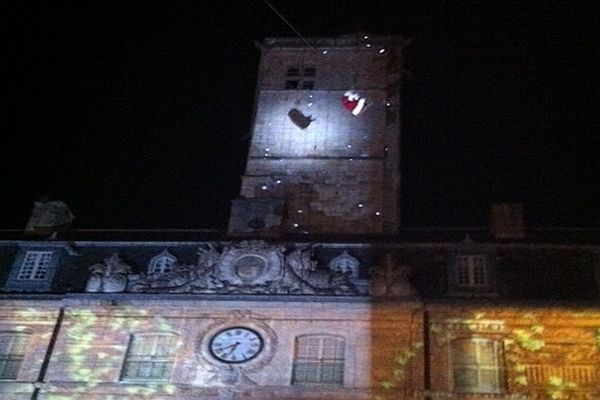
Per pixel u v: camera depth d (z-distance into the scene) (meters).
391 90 45.00
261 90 45.59
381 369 31.77
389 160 42.50
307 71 46.31
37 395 32.28
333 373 32.12
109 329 33.97
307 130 43.91
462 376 31.61
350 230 40.44
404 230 38.91
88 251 37.03
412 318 32.91
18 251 37.09
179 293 34.25
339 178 42.16
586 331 32.16
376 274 34.00
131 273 35.47
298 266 34.69
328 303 33.38
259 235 37.72
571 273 33.97
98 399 32.00
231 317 33.69
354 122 44.00
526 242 35.16
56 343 33.69
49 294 34.97
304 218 41.03
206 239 37.50
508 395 30.70
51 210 40.69
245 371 32.16
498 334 32.44
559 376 31.25
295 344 32.81
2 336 34.25
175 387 31.94
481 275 34.34
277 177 42.38
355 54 46.47
